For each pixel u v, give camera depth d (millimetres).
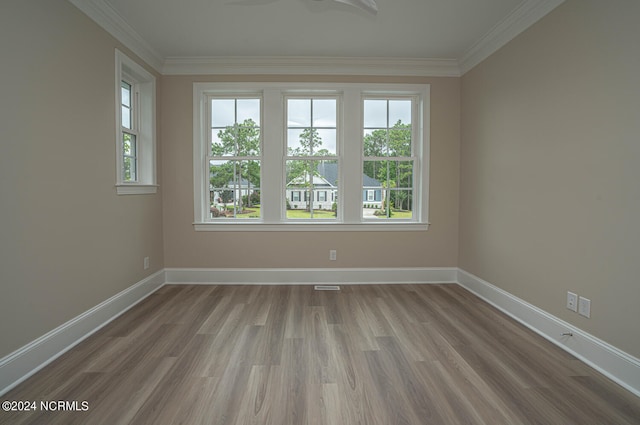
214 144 4008
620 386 1872
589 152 2119
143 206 3428
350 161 3951
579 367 2076
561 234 2367
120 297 2973
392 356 2211
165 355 2211
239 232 3934
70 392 1796
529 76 2699
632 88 1832
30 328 2004
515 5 2684
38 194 2062
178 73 3822
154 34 3182
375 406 1690
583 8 2150
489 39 3195
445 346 2359
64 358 2162
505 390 1832
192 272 3932
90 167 2564
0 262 1809
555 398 1765
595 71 2064
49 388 1832
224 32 3156
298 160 4023
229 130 3994
